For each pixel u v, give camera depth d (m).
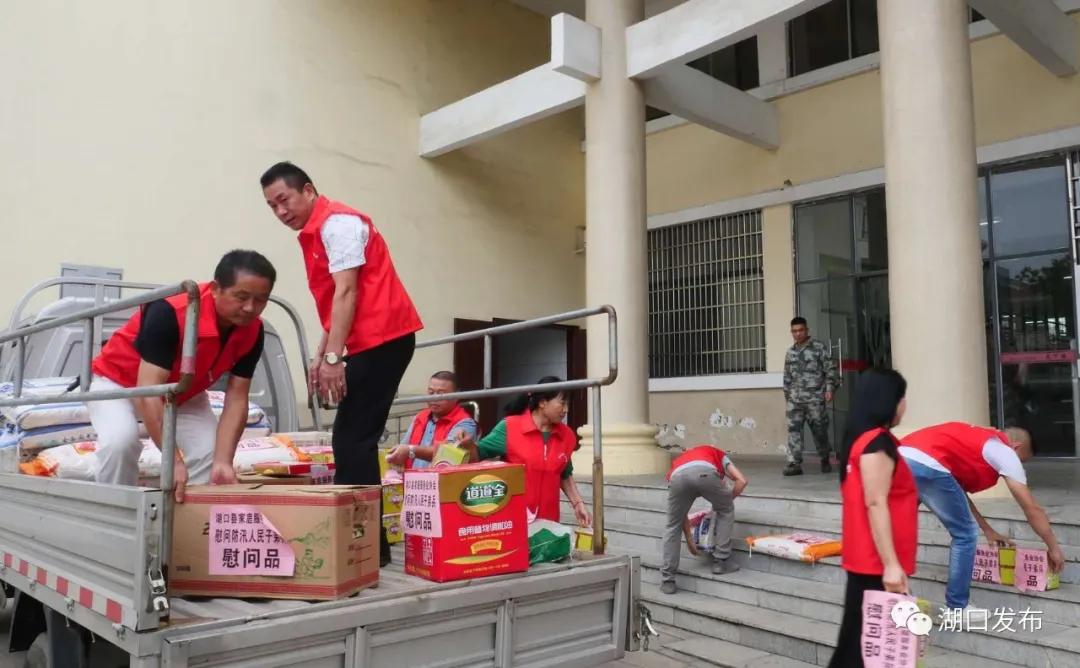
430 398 4.49
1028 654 3.69
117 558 2.19
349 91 9.27
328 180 9.02
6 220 7.05
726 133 9.53
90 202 7.49
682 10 7.45
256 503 2.41
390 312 2.99
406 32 9.84
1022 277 8.29
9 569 3.12
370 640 2.35
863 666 2.86
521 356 11.84
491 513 2.76
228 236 8.28
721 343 10.57
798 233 9.93
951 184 5.47
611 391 7.78
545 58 11.39
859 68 9.30
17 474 3.24
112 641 2.17
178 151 8.02
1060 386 8.02
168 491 2.11
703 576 5.11
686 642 4.58
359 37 9.41
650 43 7.72
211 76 8.28
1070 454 7.93
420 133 9.82
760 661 4.21
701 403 10.59
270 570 2.37
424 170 9.84
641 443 7.55
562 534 3.11
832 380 7.61
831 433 9.50
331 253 2.88
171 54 8.05
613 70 7.90
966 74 5.64
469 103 9.32
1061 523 4.30
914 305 5.47
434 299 9.75
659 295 11.25
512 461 4.32
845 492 3.11
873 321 9.27
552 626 2.87
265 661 2.15
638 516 6.20
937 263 5.42
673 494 4.98
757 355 10.21
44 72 7.32
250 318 2.80
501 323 10.38
